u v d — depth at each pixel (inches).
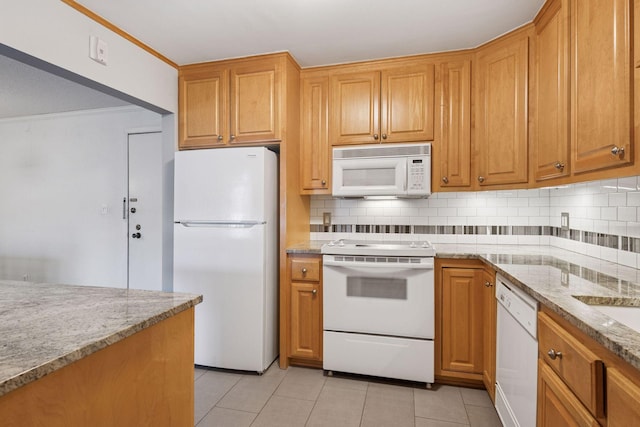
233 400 82.0
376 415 76.0
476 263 86.0
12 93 127.3
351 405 80.0
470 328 86.5
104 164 146.3
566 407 40.4
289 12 78.2
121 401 36.2
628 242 66.5
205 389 87.2
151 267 140.8
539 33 78.0
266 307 96.4
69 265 150.6
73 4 73.4
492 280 76.7
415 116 98.5
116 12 77.9
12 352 28.8
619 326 34.5
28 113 151.5
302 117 107.2
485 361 83.4
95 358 33.0
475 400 82.0
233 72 101.7
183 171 98.0
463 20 81.4
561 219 95.7
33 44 66.1
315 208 118.9
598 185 77.0
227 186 95.2
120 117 144.1
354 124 102.9
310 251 95.1
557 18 67.8
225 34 87.8
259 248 93.7
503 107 88.2
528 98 83.7
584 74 55.9
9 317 38.2
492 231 106.5
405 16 79.7
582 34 56.6
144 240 141.6
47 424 28.4
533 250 93.0
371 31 86.4
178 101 106.2
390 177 98.1
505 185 88.8
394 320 88.7
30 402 27.1
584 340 38.0
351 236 116.0
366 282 90.4
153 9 76.7
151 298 46.7
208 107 103.9
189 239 97.7
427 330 86.7
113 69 83.4
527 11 77.8
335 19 81.2
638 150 42.9
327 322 93.0
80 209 149.3
